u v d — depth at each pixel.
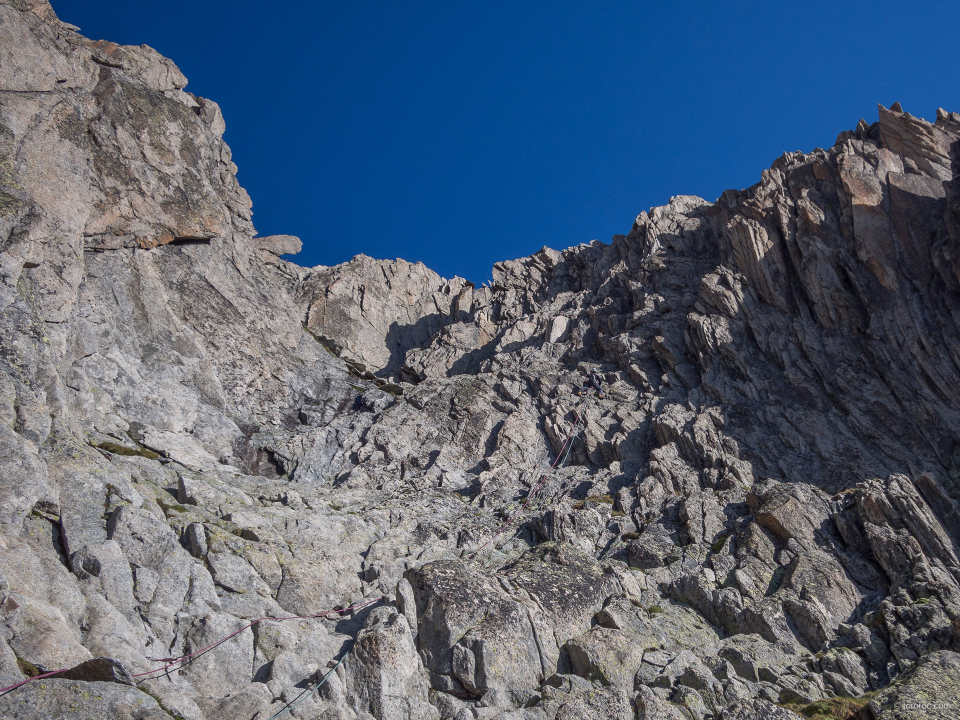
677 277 29.88
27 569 10.71
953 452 19.69
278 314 29.12
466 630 12.70
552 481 22.48
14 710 8.30
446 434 25.41
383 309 38.06
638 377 26.02
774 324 25.06
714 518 18.41
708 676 12.31
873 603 15.08
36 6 24.42
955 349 21.30
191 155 27.77
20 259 17.47
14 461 12.23
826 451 20.72
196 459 20.22
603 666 12.48
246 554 14.15
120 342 22.12
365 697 11.20
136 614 11.48
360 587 15.08
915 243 23.97
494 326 35.06
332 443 24.77
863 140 28.06
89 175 23.25
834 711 11.44
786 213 26.72
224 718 10.21
